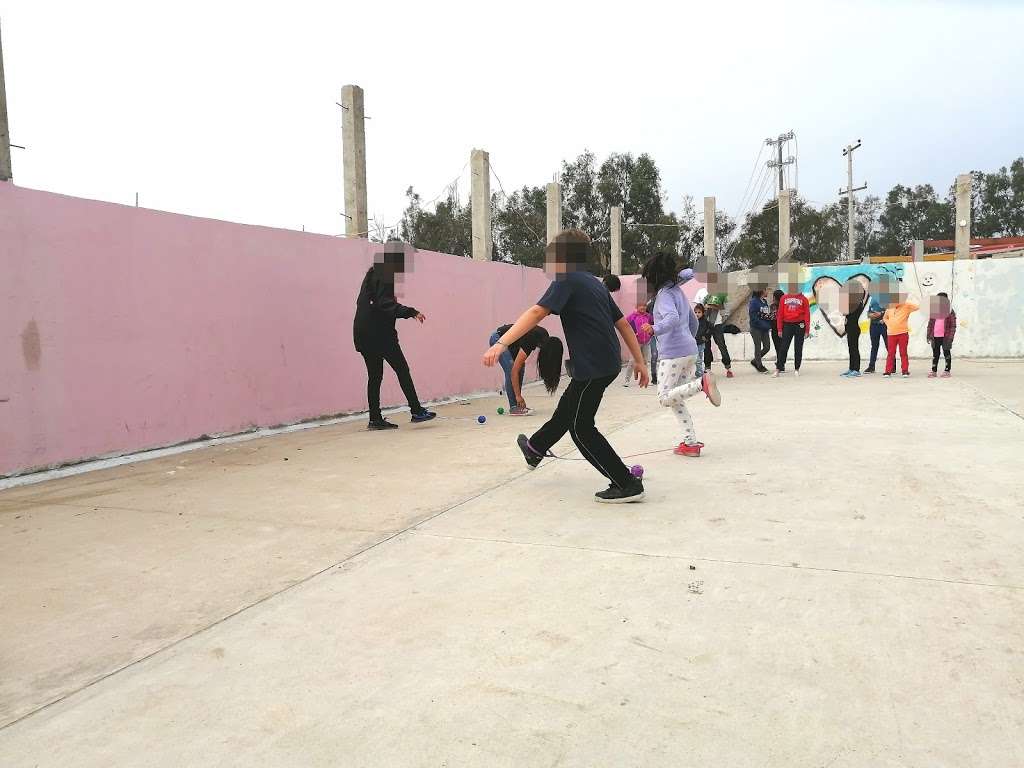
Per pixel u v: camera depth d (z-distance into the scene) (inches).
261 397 290.2
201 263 265.3
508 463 215.0
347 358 334.0
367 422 322.0
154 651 100.7
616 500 165.3
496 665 93.0
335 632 104.4
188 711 85.6
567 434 265.7
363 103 366.9
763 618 103.1
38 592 122.7
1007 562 120.6
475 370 436.8
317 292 316.5
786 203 864.9
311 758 75.7
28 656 100.1
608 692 85.7
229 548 143.2
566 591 115.3
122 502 182.4
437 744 77.1
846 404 320.5
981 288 597.6
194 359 263.0
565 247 159.6
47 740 80.5
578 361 159.8
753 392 382.6
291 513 167.2
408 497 177.9
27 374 211.0
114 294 235.3
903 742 74.0
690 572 121.3
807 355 647.8
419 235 1219.2
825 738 75.2
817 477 183.2
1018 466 187.2
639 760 73.0
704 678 87.9
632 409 331.0
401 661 95.1
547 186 558.9
